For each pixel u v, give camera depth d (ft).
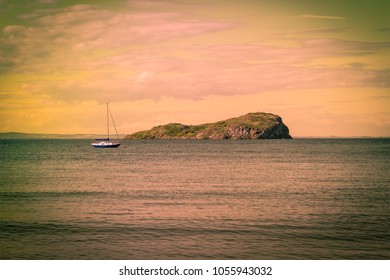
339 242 74.54
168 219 91.25
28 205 108.99
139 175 186.70
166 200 116.78
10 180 167.12
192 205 108.68
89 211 100.32
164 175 186.29
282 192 133.08
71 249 70.64
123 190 137.69
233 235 78.33
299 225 86.22
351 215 96.07
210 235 78.33
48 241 74.84
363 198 120.67
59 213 97.91
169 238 76.43
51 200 117.19
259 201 115.24
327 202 113.60
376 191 135.13
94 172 201.46
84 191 135.33
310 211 100.78
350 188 142.41
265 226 85.30
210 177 177.58
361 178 172.55
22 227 84.23
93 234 79.05
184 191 135.13
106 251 69.77
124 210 101.65
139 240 75.20
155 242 74.08
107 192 133.08
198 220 90.43
